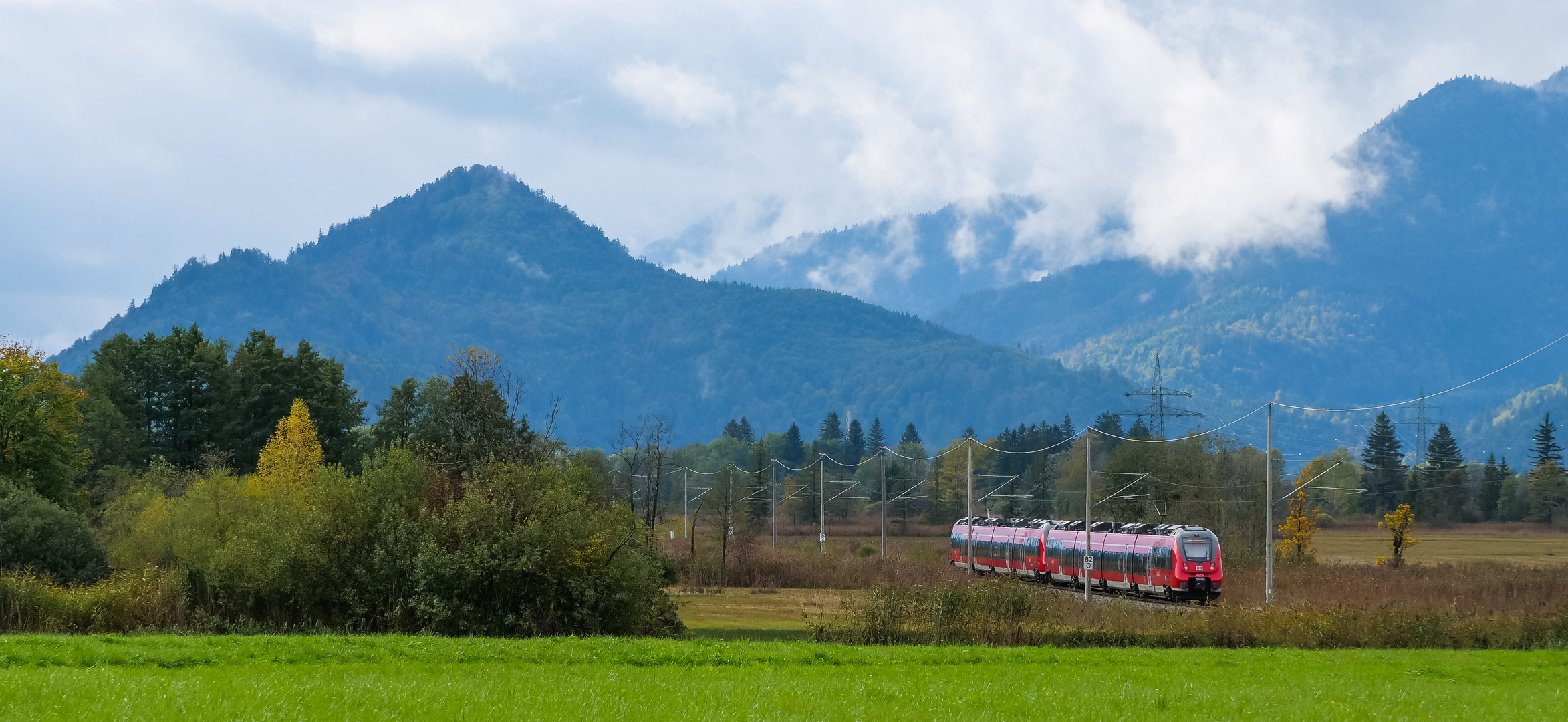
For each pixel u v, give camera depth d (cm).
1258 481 10162
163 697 1516
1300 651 2991
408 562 3244
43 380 6116
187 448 9138
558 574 3350
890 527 15100
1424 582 5875
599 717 1512
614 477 9500
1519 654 2969
